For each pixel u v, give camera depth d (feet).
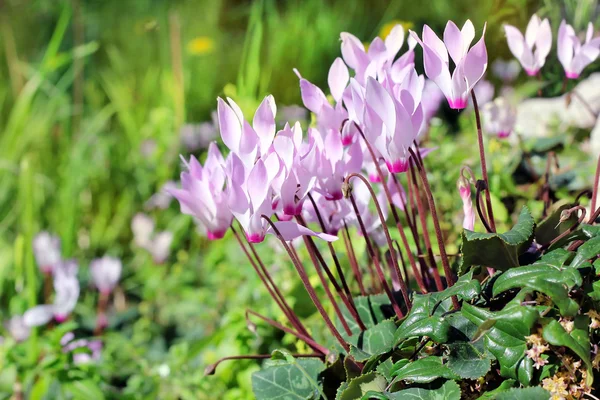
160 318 3.99
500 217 2.91
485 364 2.24
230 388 2.96
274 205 2.37
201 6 7.13
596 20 3.50
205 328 3.75
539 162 3.18
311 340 2.53
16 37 7.27
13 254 4.40
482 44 2.27
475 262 2.29
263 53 6.40
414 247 2.88
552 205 2.90
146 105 6.00
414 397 2.26
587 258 2.20
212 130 5.00
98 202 5.16
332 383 2.44
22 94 5.27
